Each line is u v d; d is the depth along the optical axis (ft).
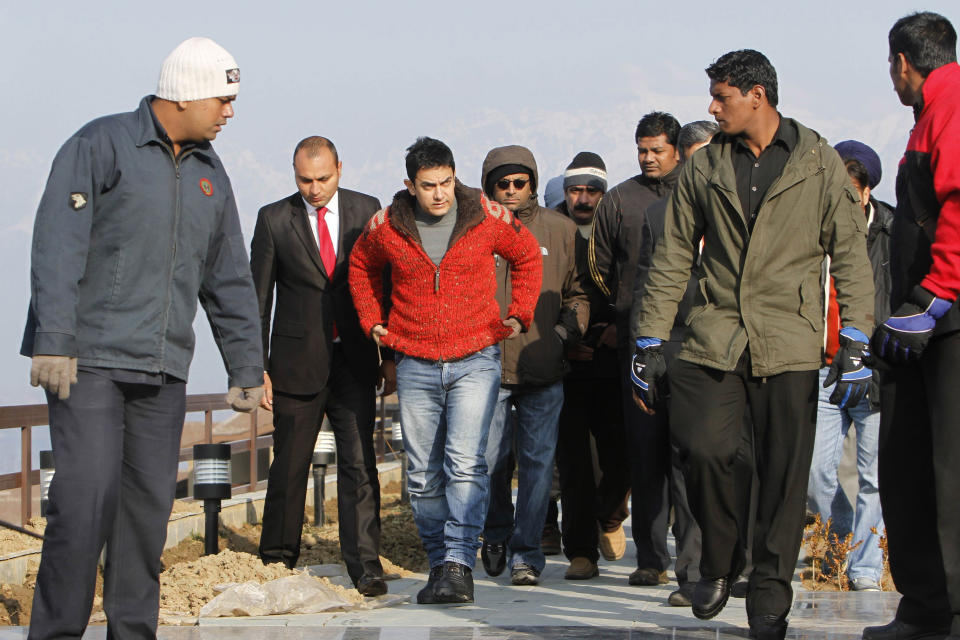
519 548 23.45
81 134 14.55
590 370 24.72
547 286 23.52
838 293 16.22
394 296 21.36
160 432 15.19
